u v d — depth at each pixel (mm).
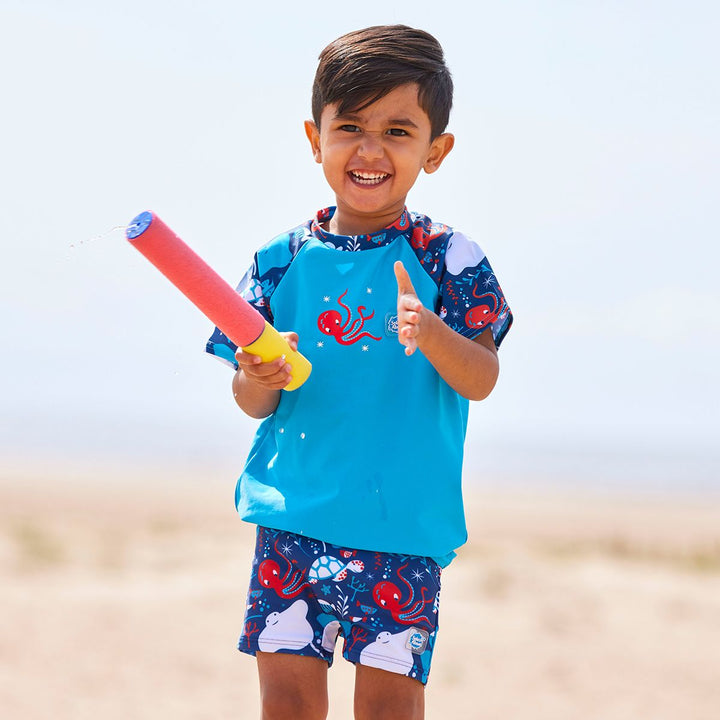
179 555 14742
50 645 8078
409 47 3283
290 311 3420
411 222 3439
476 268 3363
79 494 36938
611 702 7316
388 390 3262
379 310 3295
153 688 7117
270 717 3184
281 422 3373
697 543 25656
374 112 3242
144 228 2941
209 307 3014
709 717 6996
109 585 11211
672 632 9727
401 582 3178
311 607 3252
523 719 6863
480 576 12750
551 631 9633
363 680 3186
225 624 9281
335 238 3395
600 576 13234
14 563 13000
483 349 3264
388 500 3195
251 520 3318
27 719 6223
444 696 7391
